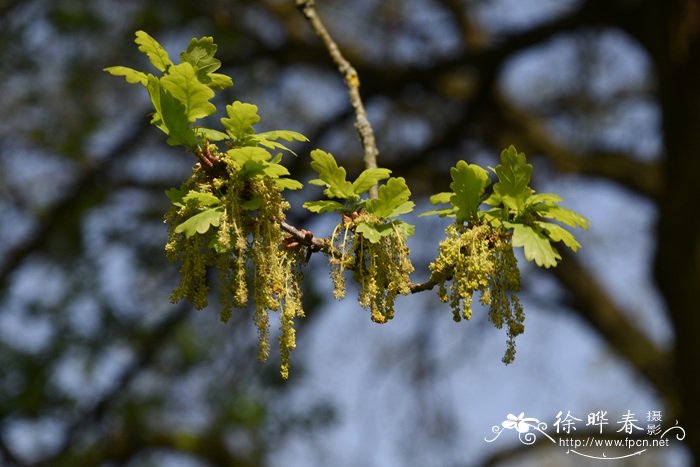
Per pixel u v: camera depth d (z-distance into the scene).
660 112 10.20
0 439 10.31
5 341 10.30
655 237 10.36
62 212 11.14
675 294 10.16
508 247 2.94
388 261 2.92
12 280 10.90
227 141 2.94
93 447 10.72
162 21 10.83
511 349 2.88
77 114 11.05
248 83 11.41
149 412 10.71
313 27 4.12
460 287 2.88
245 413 10.31
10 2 10.46
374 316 2.90
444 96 12.49
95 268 10.59
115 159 11.27
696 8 9.69
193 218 2.79
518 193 2.96
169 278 10.87
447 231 2.96
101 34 10.58
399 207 2.99
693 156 9.88
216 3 11.09
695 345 10.09
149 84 2.85
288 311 2.80
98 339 10.38
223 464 11.07
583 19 11.06
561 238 2.99
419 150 12.23
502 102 12.75
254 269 2.81
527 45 11.33
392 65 12.32
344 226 2.95
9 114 10.87
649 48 10.30
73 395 10.38
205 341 10.98
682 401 10.27
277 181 2.90
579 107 12.36
